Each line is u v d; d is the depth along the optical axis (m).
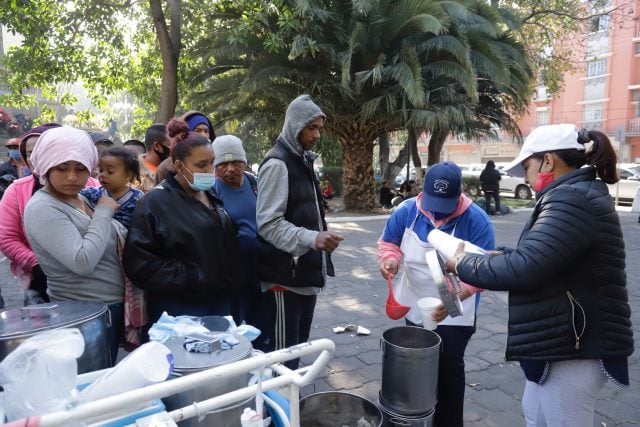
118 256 2.24
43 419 1.05
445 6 11.03
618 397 3.04
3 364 1.29
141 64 12.43
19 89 11.04
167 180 2.31
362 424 1.86
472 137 15.70
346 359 3.63
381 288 5.59
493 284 1.63
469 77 10.63
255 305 2.88
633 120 30.77
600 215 1.56
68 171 1.92
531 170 1.79
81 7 10.93
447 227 2.32
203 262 2.24
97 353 1.72
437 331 2.34
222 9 11.58
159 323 1.76
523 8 16.03
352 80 11.46
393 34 10.96
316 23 10.93
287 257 2.46
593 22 17.55
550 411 1.72
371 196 13.59
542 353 1.67
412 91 10.02
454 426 2.40
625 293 1.62
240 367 1.32
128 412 1.28
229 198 2.87
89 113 12.70
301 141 2.49
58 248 1.88
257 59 11.09
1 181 5.21
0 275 5.87
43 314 1.72
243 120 13.69
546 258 1.53
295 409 1.46
